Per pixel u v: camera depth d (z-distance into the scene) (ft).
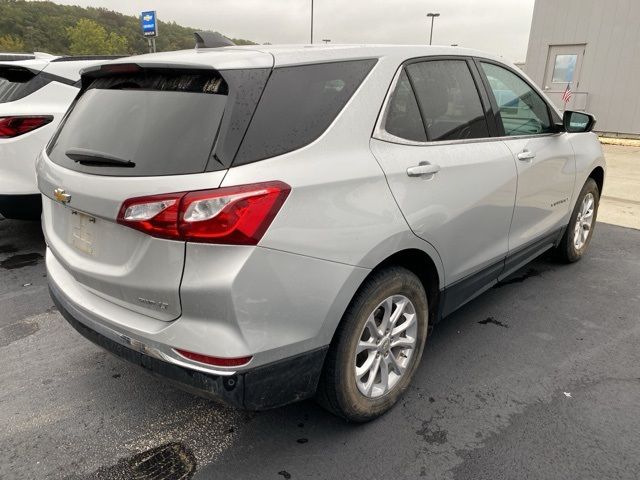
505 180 9.46
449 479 6.73
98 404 8.34
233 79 5.95
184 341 5.82
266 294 5.79
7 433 7.64
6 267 14.23
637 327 10.88
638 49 39.06
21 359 9.64
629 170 29.35
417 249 7.62
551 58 44.11
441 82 8.56
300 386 6.51
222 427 7.80
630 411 8.08
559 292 12.64
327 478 6.78
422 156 7.68
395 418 7.92
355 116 6.89
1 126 13.53
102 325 6.66
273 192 5.70
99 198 6.06
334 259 6.31
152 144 6.02
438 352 9.84
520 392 8.57
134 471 6.93
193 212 5.45
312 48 7.07
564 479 6.72
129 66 6.90
